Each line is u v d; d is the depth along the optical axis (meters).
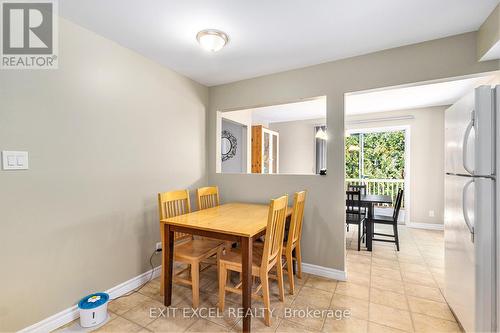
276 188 2.79
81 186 1.84
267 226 1.68
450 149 1.79
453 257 1.74
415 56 2.12
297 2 1.58
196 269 1.91
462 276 1.57
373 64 2.28
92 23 1.81
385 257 3.02
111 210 2.06
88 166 1.89
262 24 1.83
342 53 2.30
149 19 1.77
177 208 2.41
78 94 1.82
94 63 1.93
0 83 1.45
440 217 4.36
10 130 1.48
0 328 1.44
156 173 2.49
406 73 2.15
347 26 1.86
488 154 1.35
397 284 2.31
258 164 5.10
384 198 3.62
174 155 2.71
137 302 2.00
